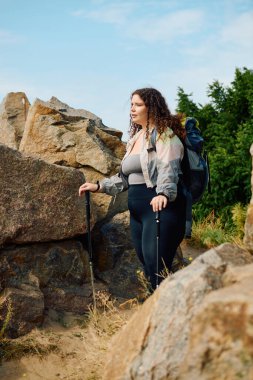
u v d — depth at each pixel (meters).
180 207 3.38
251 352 1.61
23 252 4.09
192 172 3.45
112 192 3.81
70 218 4.23
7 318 3.62
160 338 2.10
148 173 3.38
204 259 2.33
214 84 10.06
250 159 8.05
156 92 3.48
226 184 8.09
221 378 1.67
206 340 1.73
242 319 1.65
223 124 9.61
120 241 4.88
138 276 4.65
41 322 3.89
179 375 1.95
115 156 5.40
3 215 3.94
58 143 5.11
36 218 4.06
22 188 4.03
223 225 7.82
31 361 3.45
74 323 4.00
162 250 3.37
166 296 2.17
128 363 2.18
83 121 5.46
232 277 2.13
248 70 9.93
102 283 4.59
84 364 3.35
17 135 5.77
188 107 10.02
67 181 4.23
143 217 3.46
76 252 4.39
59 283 4.23
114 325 3.55
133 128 3.71
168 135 3.32
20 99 6.14
